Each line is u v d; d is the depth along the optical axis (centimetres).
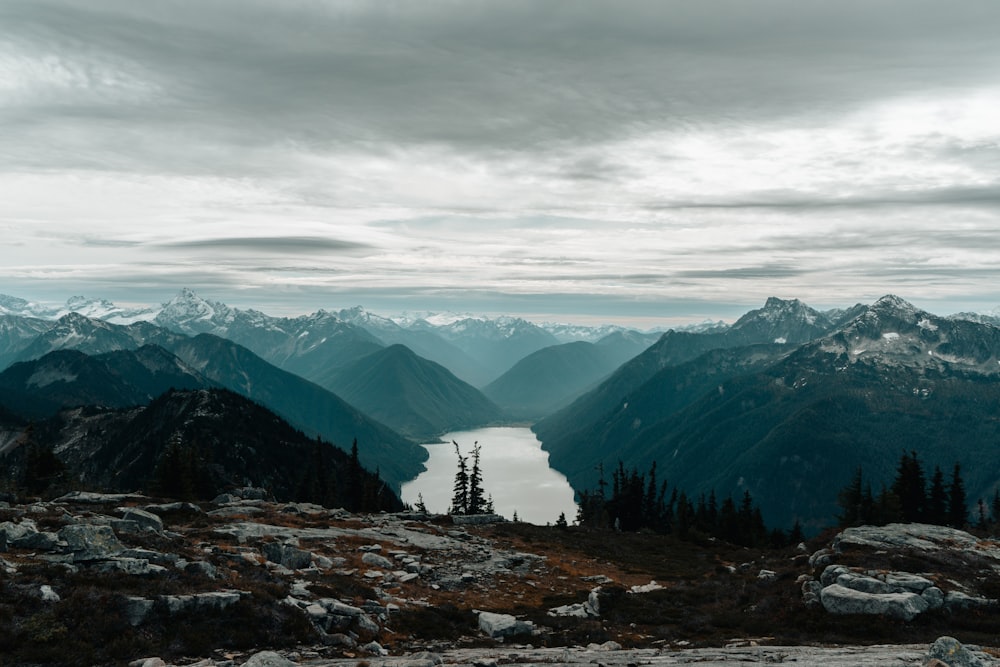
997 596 3928
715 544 8800
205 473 11212
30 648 2208
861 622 3631
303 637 2780
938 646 2336
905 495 10081
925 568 4319
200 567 3159
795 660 2705
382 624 3362
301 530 5756
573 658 2845
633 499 13412
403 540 6097
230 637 2612
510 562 5706
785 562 5800
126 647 2342
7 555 2931
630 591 4766
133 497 6438
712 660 2762
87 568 2877
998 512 12200
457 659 2775
